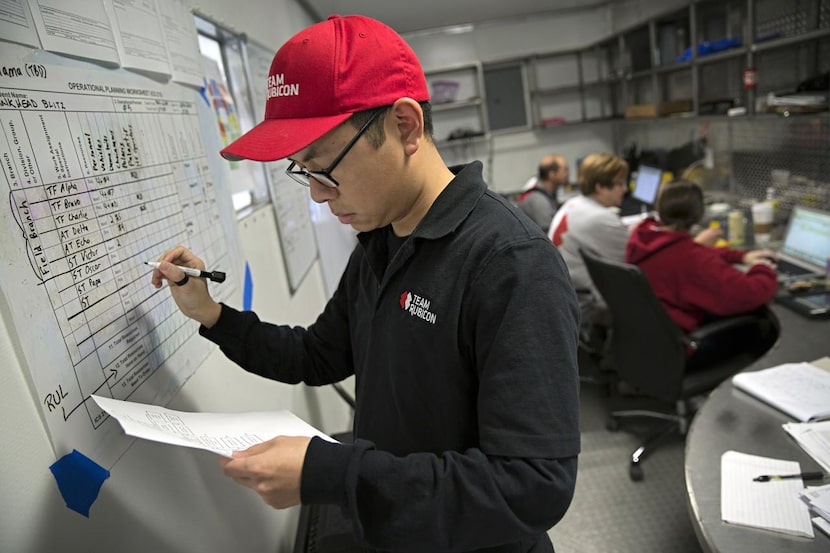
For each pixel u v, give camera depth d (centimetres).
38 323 62
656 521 192
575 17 559
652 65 407
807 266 224
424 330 74
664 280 217
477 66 556
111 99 84
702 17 339
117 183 82
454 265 71
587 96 575
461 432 76
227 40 171
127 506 77
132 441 80
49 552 61
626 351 226
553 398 62
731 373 208
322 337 101
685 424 214
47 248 64
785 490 99
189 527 94
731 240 283
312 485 59
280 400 161
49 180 66
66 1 74
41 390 61
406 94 67
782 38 243
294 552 134
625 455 231
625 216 400
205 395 108
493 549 82
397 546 61
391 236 86
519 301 65
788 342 158
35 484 60
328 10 422
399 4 444
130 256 83
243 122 179
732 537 91
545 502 61
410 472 61
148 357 85
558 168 412
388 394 82
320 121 63
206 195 119
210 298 90
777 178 302
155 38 102
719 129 370
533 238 68
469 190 74
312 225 257
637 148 535
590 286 279
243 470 60
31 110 65
